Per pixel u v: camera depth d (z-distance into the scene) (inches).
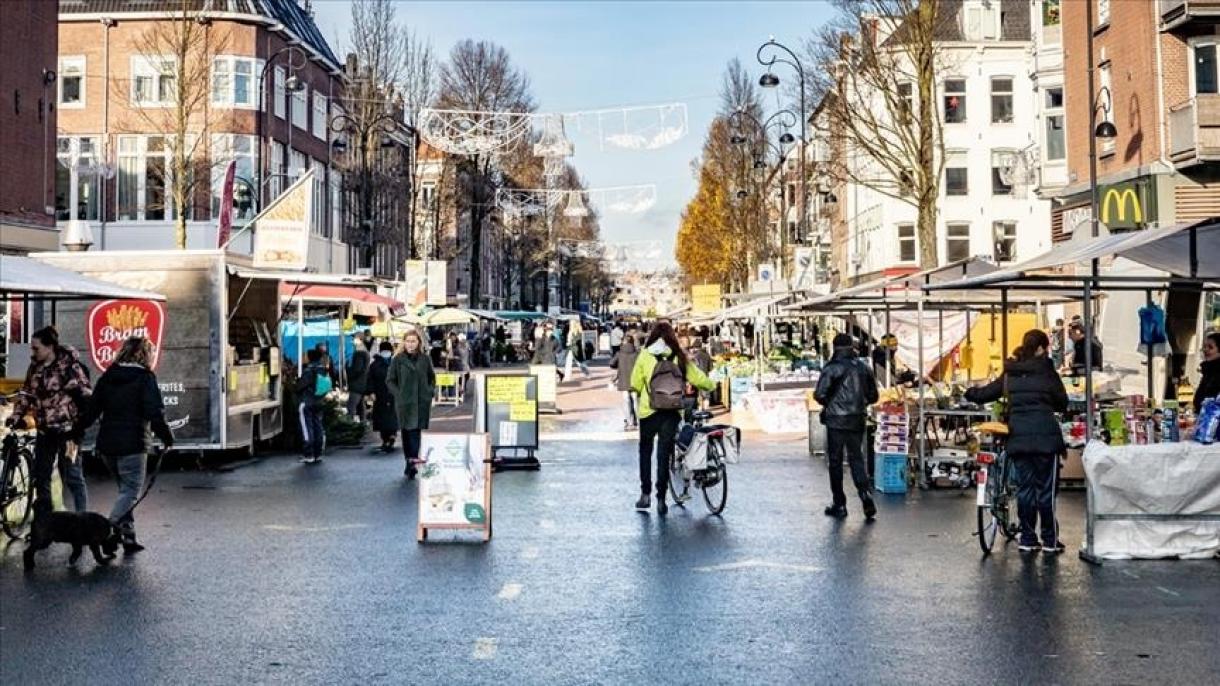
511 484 613.3
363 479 642.2
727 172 2311.8
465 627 306.2
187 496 570.9
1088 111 1166.3
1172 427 544.4
